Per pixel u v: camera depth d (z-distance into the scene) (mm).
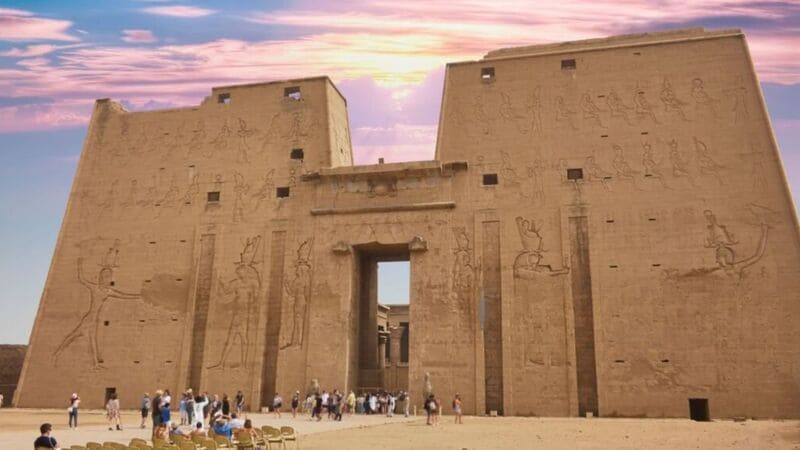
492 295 32875
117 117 41844
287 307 35094
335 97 40906
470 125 35969
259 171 38156
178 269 37375
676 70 34000
